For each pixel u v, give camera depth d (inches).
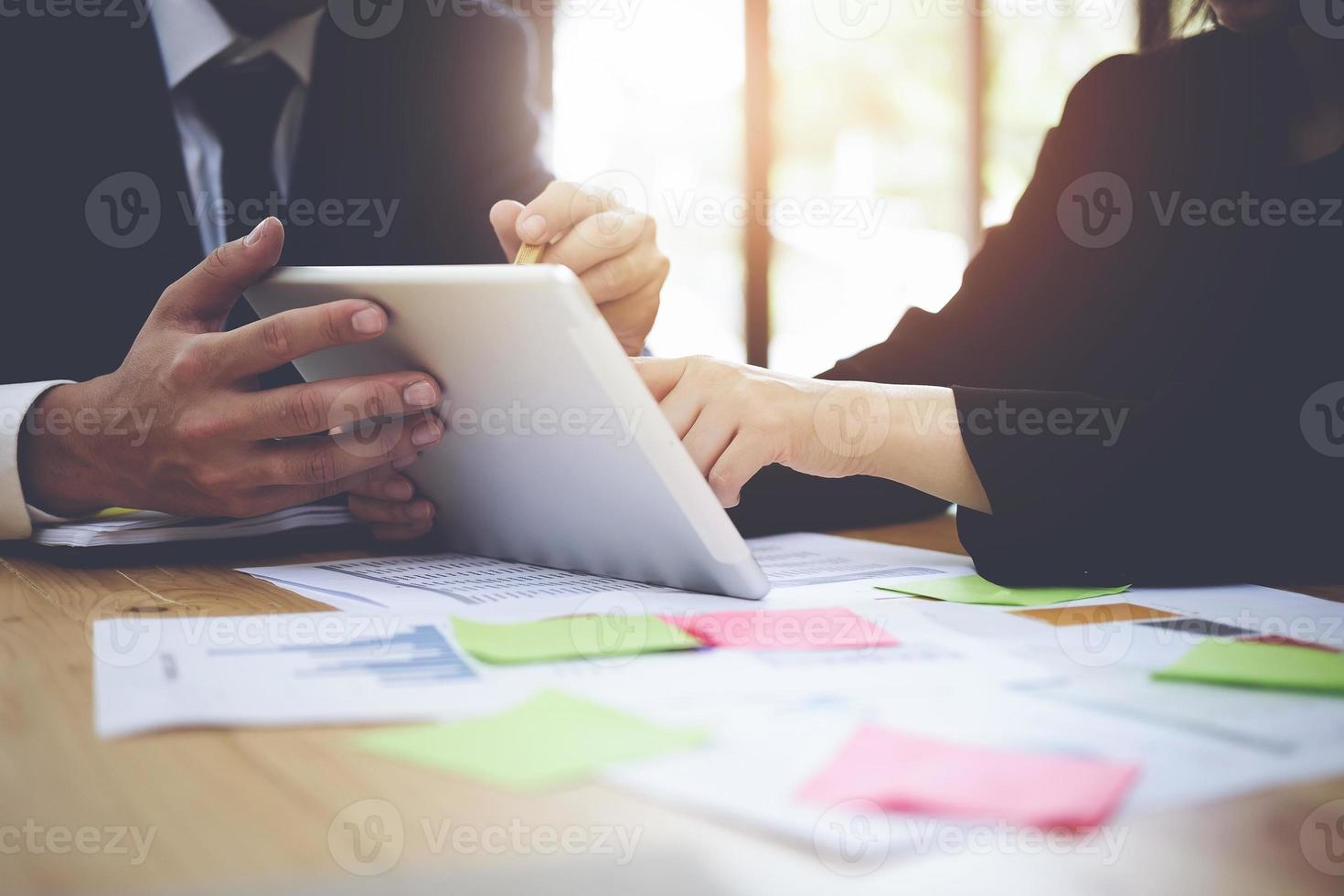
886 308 175.9
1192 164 40.7
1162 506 25.3
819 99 172.6
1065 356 45.2
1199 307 36.8
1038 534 25.2
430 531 32.6
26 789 11.7
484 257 60.2
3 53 49.5
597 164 160.1
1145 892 9.2
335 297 26.8
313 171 55.7
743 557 23.4
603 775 12.0
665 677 16.5
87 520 34.1
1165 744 13.0
